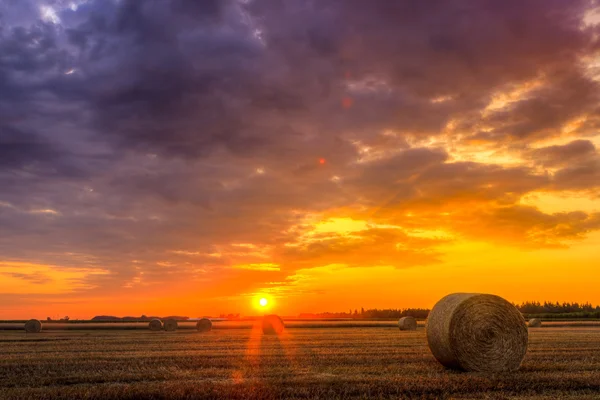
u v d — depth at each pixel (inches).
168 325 1999.3
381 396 509.7
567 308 4099.4
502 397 503.5
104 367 719.1
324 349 966.4
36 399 497.4
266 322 1604.3
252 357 826.8
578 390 543.2
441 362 763.4
